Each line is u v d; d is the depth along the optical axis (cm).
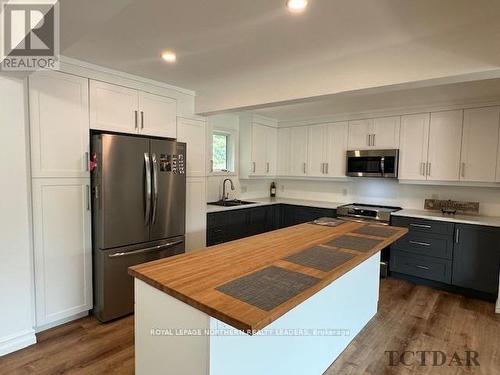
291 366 177
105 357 220
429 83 212
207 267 163
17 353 222
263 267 164
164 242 310
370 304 278
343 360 221
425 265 367
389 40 208
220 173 484
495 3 160
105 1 133
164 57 246
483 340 249
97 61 258
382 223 400
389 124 413
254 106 306
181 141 346
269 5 166
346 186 494
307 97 263
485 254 327
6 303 220
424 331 262
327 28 192
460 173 363
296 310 176
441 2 160
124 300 280
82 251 269
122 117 290
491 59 181
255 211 470
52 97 245
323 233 250
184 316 133
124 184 274
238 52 232
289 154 525
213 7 168
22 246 226
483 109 346
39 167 240
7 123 215
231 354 136
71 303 264
